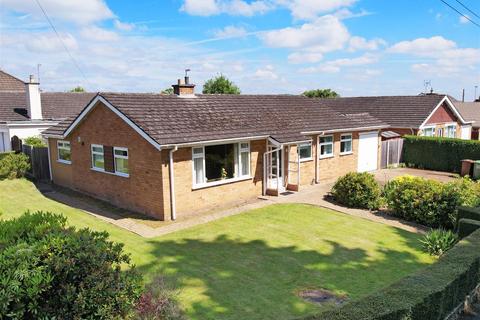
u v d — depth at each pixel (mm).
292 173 19812
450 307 6715
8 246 6469
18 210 16188
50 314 5785
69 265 5930
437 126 32562
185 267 10289
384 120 32250
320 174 21562
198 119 16891
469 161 24656
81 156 19078
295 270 10109
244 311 7988
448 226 13820
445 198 13898
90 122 17922
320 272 10000
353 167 24078
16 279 5523
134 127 14844
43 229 7117
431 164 27906
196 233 13141
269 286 9180
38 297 5672
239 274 9852
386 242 12328
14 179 22328
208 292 8844
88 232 7105
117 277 6352
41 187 20875
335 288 9078
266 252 11398
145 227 13844
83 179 19234
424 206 14180
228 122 17641
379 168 26703
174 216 14758
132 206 16094
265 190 18359
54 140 21438
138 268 10125
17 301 5453
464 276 7062
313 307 8156
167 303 7625
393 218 15016
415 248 11828
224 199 16641
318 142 21062
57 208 16531
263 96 23453
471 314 7270
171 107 17297
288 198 17875
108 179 17375
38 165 23016
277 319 7668
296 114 21969
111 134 16672
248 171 17656
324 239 12539
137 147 15312
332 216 15141
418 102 33000
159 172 14438
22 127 26984
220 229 13562
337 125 22312
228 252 11406
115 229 13656
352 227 13820
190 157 15172
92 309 5957
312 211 15805
